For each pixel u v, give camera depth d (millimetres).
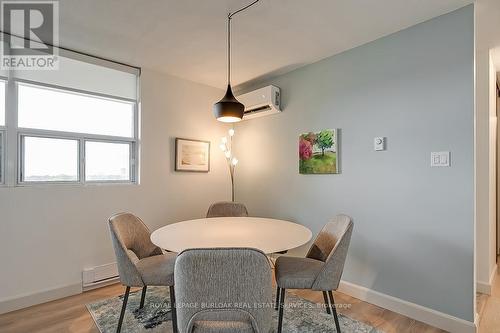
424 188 2100
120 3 1897
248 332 1190
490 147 2611
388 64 2324
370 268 2398
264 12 2014
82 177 2719
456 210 1947
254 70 3129
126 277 1760
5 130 2311
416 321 2080
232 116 2008
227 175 3850
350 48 2580
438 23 2055
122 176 3014
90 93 2744
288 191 3150
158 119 3184
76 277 2576
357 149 2514
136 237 2180
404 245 2197
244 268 1125
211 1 1879
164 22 2150
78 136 2699
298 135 3043
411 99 2182
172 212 3285
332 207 2707
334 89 2713
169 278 1767
